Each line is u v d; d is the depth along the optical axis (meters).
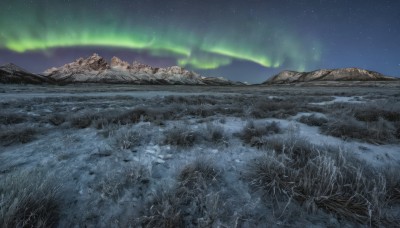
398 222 1.90
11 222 1.73
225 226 1.86
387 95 21.12
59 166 3.14
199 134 4.77
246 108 9.62
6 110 8.71
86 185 2.59
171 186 2.51
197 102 13.29
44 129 5.43
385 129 4.70
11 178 2.35
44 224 1.80
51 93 27.11
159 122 6.20
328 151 3.49
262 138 4.27
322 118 6.37
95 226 1.94
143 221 1.93
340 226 1.90
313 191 2.27
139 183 2.61
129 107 10.72
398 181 2.33
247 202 2.26
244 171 2.99
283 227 1.90
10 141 4.24
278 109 9.33
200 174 2.61
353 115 6.73
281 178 2.52
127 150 3.84
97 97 18.69
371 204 1.91
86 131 5.35
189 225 1.93
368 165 2.93
